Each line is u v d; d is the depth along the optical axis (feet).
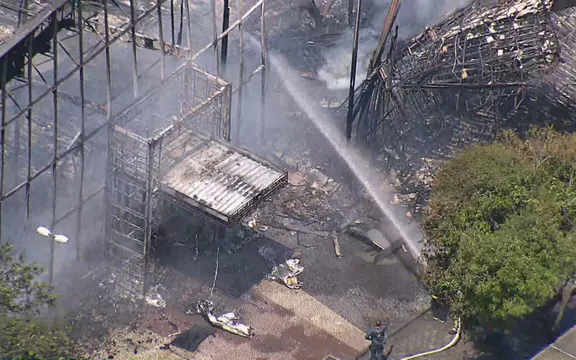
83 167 352.08
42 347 290.56
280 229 406.00
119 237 367.86
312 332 354.54
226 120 393.29
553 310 368.27
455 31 435.94
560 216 336.90
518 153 372.99
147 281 361.71
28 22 322.14
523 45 426.92
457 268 322.96
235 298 366.43
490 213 340.59
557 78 469.57
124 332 342.64
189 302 361.10
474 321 342.23
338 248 397.60
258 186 374.22
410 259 393.91
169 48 395.55
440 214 350.02
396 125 444.96
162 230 388.37
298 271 383.45
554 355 334.65
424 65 429.79
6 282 304.71
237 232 400.06
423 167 445.37
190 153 384.27
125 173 352.69
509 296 310.24
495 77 432.25
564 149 374.22
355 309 367.86
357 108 437.17
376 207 422.41
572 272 321.93
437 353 346.95
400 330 358.23
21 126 409.69
